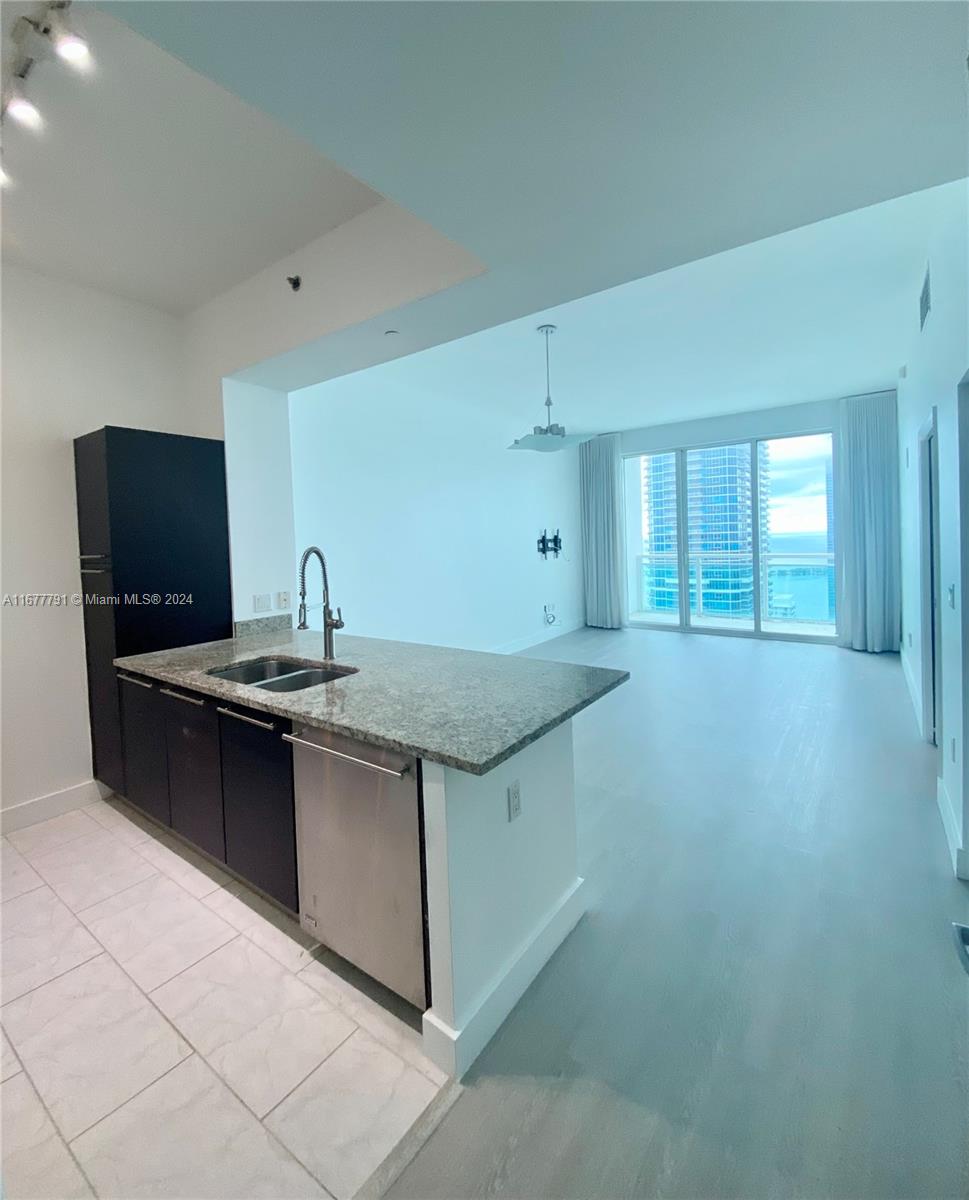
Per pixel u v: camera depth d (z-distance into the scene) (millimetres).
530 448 4543
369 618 4711
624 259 2012
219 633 3088
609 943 1885
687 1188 1176
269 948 1902
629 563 8250
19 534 2742
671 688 4918
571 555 7918
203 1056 1505
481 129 1369
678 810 2766
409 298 2252
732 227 1838
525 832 1731
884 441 5871
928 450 3502
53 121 1761
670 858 2361
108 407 3016
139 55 1510
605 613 7992
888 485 5887
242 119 1778
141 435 2771
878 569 5992
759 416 6727
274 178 2088
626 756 3449
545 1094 1385
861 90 1267
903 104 1310
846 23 1092
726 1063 1446
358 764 1574
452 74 1193
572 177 1563
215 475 3064
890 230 2705
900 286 3314
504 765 1640
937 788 2855
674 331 3885
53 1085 1429
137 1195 1189
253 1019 1619
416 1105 1365
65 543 2889
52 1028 1596
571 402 5871
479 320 2455
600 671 2174
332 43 1105
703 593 7566
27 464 2760
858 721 3939
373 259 2338
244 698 1907
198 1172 1230
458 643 5711
